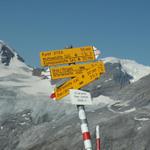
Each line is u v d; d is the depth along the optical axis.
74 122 143.75
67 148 122.44
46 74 12.45
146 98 153.25
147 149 107.88
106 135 118.06
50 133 142.50
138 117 125.12
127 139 113.75
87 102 11.80
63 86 12.48
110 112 144.62
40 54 12.51
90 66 12.53
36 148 133.50
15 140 154.00
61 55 12.56
